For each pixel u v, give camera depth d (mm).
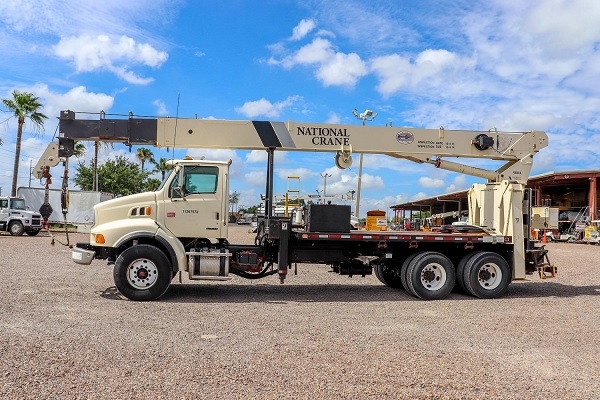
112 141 10898
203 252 9930
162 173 11109
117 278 9375
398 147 11719
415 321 8188
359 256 11016
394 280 12336
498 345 6645
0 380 4691
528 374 5422
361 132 11586
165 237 9703
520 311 9281
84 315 7809
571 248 31203
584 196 47875
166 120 10969
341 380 5027
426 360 5809
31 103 38219
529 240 11617
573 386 5070
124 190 56562
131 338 6414
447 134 11938
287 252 10375
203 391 4598
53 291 10023
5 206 29891
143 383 4754
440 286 10672
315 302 9914
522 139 12141
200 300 9773
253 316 8180
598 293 11859
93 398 4352
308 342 6512
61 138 10727
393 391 4770
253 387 4750
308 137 11391
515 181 11891
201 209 10117
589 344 6789
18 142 38125
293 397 4527
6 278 11641
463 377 5242
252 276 10703
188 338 6527
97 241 9617
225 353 5852
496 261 10930
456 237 10961
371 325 7766
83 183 55094
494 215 12117
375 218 14359
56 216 36344
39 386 4578
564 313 9117
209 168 10227
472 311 9242
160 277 9500
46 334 6445
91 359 5430
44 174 11031
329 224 10641
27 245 22031
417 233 11172
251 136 11227
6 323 7020
